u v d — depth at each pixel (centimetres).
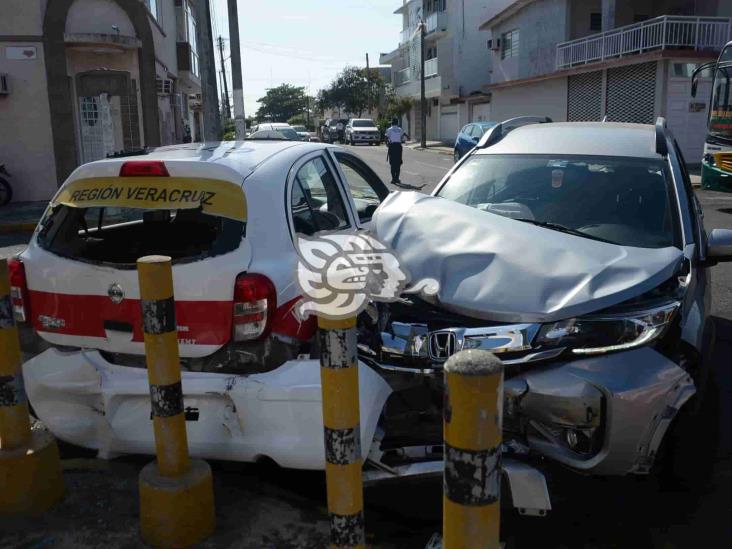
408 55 5459
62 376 357
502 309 320
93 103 1620
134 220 434
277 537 319
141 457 393
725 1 2444
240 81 1292
